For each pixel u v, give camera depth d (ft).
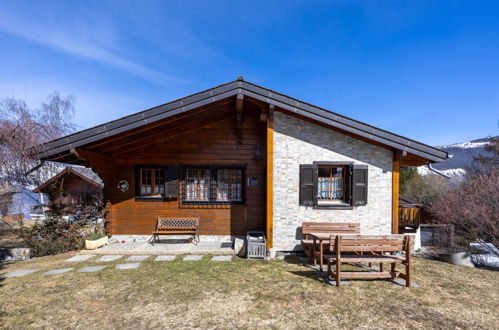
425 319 11.87
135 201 27.17
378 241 15.64
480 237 24.08
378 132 21.24
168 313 12.28
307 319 11.76
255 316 12.00
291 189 22.62
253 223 27.04
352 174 22.67
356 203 22.50
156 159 27.20
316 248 20.53
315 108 21.17
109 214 26.68
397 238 15.67
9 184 23.81
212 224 27.04
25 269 18.80
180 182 27.20
